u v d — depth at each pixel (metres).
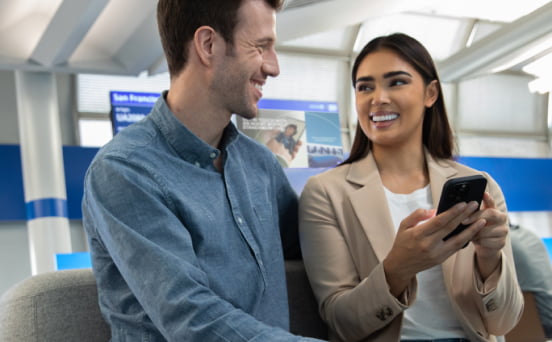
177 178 1.07
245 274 1.09
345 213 1.36
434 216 1.11
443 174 1.41
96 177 1.02
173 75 1.14
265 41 1.13
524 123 11.62
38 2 5.95
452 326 1.29
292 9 5.14
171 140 1.10
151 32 5.68
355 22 5.82
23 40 6.12
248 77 1.11
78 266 6.82
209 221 1.06
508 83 11.40
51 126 6.89
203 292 0.94
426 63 1.44
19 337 1.03
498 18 9.89
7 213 7.72
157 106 1.13
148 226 0.98
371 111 1.42
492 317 1.24
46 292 1.07
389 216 1.34
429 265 1.12
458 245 1.11
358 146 1.49
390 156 1.45
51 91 6.93
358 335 1.22
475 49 8.53
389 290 1.17
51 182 6.81
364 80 1.43
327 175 1.44
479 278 1.25
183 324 0.90
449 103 11.02
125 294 1.02
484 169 10.09
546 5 7.20
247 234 1.12
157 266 0.93
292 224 1.40
